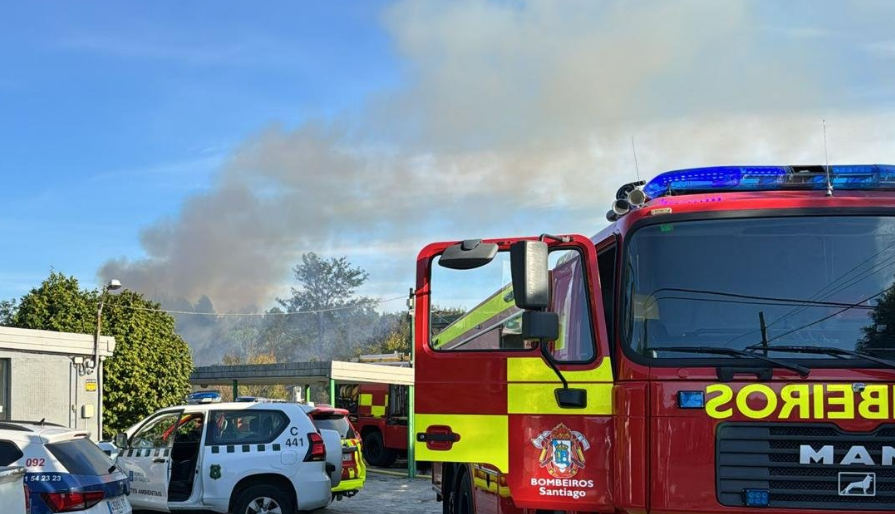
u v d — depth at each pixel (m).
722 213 4.91
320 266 83.00
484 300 5.46
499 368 5.31
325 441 13.38
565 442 5.11
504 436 5.23
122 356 24.92
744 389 4.53
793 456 4.46
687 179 5.34
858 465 4.42
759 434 4.49
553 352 5.26
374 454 27.11
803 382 4.52
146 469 11.30
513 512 6.12
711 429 4.51
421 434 5.41
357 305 74.12
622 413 4.76
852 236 4.83
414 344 5.55
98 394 19.94
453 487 8.81
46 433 7.89
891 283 4.73
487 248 5.38
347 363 24.94
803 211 4.89
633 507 4.59
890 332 4.63
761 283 4.79
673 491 4.49
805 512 4.41
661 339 4.74
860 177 5.25
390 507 15.30
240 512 11.14
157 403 25.58
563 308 5.51
